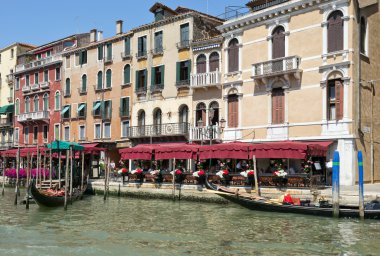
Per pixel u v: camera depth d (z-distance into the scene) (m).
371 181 22.73
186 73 30.44
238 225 16.48
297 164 23.38
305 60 23.47
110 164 33.06
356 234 14.43
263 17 25.25
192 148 23.38
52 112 41.81
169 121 31.19
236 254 12.55
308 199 19.11
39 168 27.83
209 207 21.17
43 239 14.62
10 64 49.28
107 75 36.59
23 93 45.59
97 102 37.25
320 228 15.41
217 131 27.39
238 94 26.62
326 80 22.58
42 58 43.44
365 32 23.16
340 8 22.09
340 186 20.97
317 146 20.98
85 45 38.75
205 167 27.64
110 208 21.80
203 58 29.25
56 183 28.19
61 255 12.68
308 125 23.23
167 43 31.75
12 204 24.05
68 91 40.19
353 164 21.56
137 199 25.16
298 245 13.34
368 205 16.52
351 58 21.73
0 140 49.47
